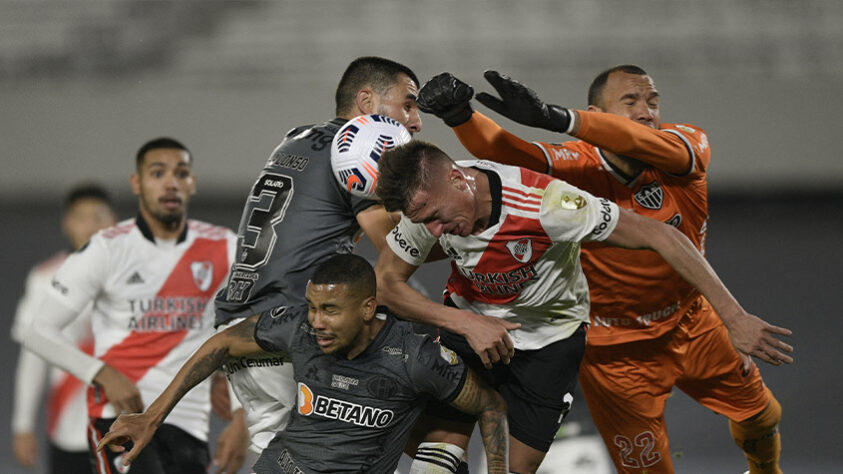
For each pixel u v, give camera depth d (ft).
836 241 165.89
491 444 44.88
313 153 48.80
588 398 58.95
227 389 64.28
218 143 198.59
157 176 61.87
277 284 47.62
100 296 61.62
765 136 194.39
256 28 214.07
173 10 216.74
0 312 131.95
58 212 195.11
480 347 43.01
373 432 45.19
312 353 44.91
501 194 42.09
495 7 215.92
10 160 197.88
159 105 198.90
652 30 210.59
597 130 46.83
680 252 42.37
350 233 48.93
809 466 80.23
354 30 212.64
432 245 44.37
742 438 60.85
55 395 69.62
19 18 214.69
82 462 69.36
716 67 201.57
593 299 55.21
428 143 40.93
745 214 190.80
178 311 61.57
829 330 119.65
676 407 97.55
